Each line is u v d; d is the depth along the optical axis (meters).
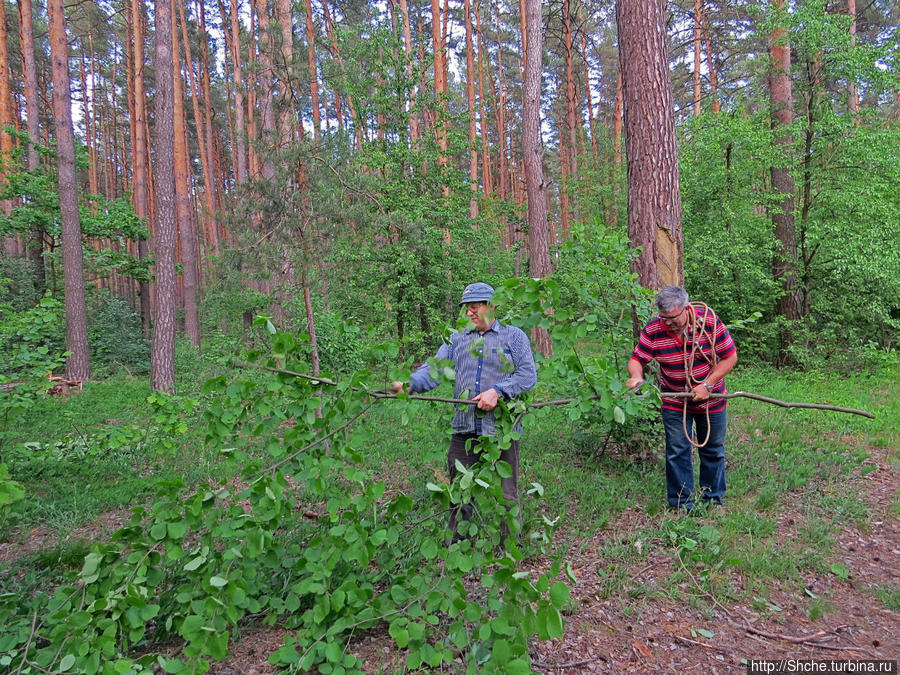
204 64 25.09
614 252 4.26
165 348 9.74
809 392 7.85
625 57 4.77
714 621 2.54
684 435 3.68
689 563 3.04
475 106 17.92
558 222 28.39
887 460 4.86
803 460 4.79
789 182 10.59
